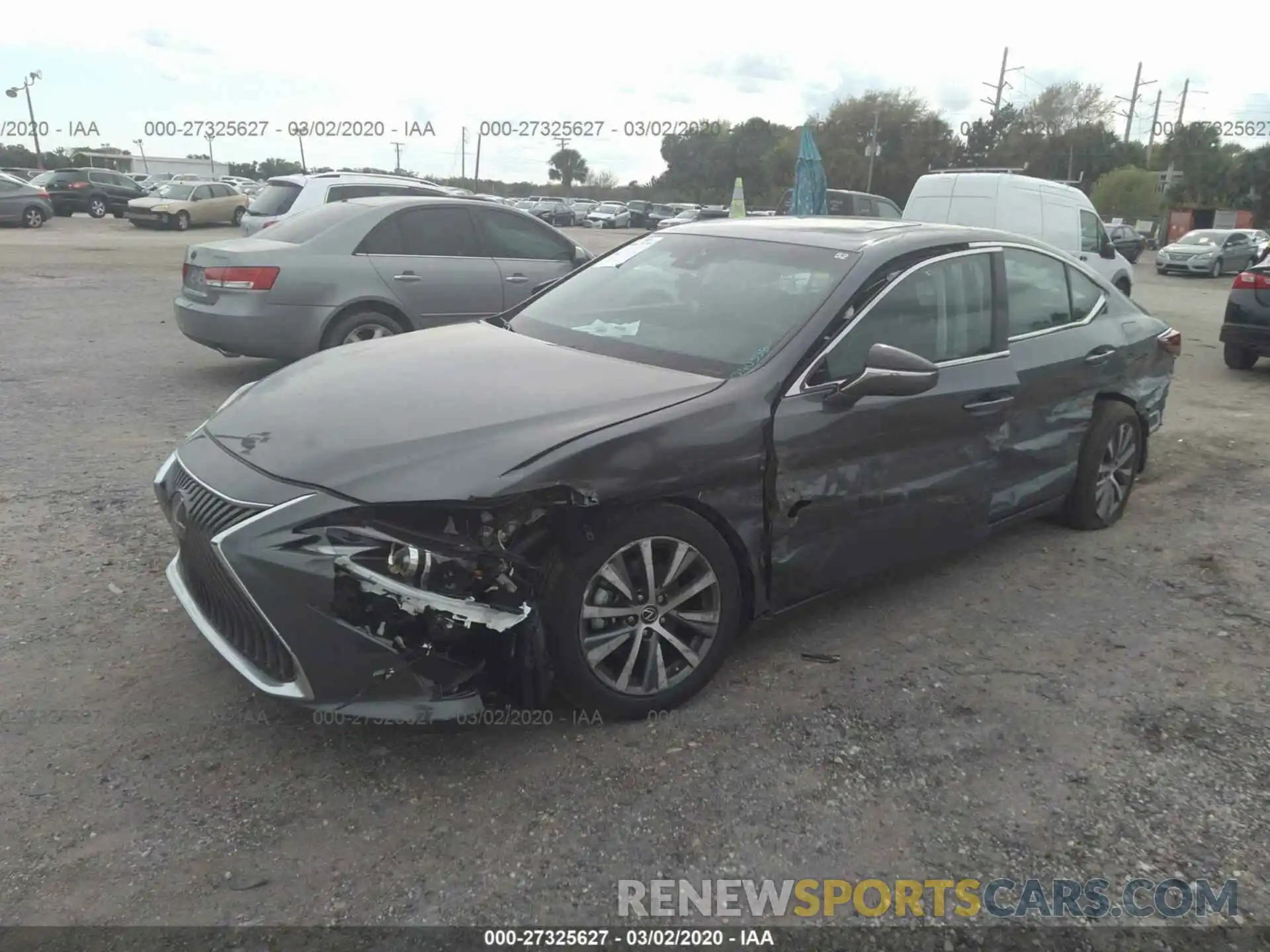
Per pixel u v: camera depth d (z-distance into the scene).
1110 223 29.56
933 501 3.98
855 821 2.84
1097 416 4.97
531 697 2.98
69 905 2.40
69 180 32.94
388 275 7.66
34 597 3.93
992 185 13.26
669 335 3.84
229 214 30.45
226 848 2.62
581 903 2.49
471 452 2.89
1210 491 6.05
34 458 5.69
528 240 8.55
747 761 3.08
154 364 8.66
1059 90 67.38
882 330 3.79
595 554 3.01
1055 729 3.34
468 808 2.81
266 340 7.32
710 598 3.33
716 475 3.23
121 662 3.48
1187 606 4.36
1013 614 4.22
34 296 12.62
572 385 3.38
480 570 2.82
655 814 2.82
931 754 3.17
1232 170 62.38
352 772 2.94
